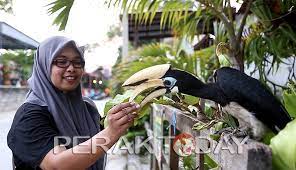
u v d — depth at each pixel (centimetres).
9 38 634
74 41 178
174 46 481
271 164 117
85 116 193
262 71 306
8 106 1138
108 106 181
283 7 291
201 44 505
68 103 182
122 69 448
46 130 158
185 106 181
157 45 496
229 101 136
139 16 309
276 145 121
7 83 1753
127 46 822
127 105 141
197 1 290
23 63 1833
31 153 150
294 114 175
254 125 135
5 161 394
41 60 180
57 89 179
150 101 146
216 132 154
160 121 328
